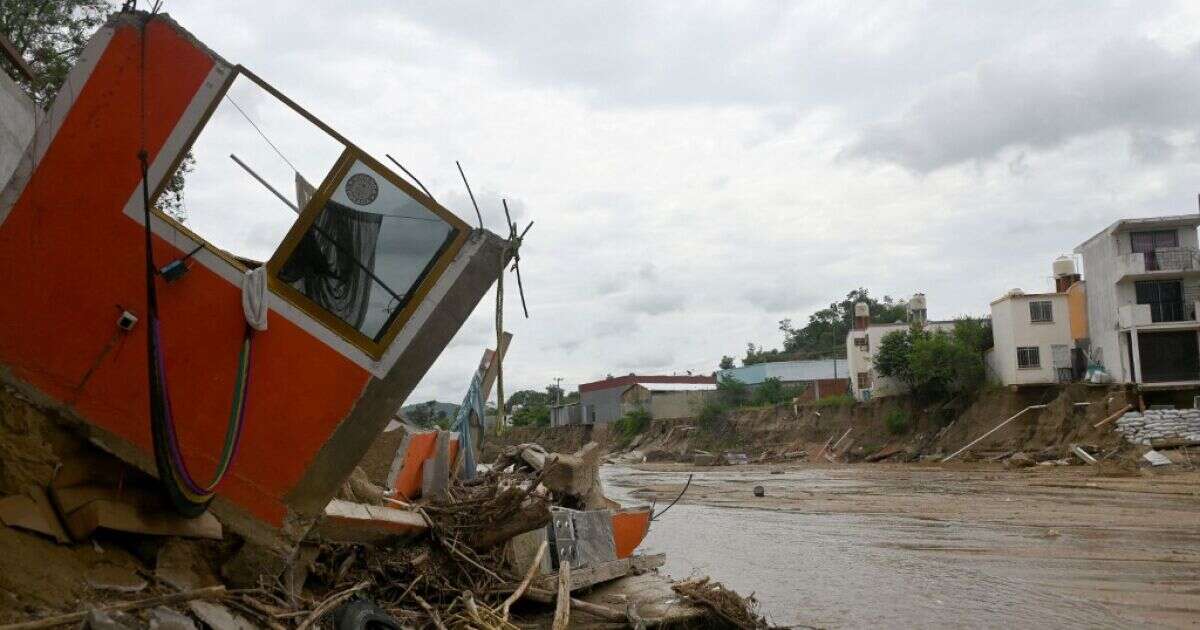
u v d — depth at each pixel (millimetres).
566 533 12641
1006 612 13547
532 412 120438
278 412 7488
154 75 7176
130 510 6625
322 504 7629
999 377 53125
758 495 35938
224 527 7223
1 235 6883
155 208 7160
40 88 13414
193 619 6055
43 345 6844
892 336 58875
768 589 15680
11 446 6430
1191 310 44281
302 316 7578
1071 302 50281
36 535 6043
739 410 79188
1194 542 19328
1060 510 25891
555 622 9766
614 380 100062
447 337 7852
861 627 12719
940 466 48344
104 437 6863
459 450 15422
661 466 70938
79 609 5469
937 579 16391
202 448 7168
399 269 7828
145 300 7082
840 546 21109
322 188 7754
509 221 8016
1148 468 35812
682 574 17328
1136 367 43938
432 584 9570
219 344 7250
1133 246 45594
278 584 7410
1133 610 13461
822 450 63625
